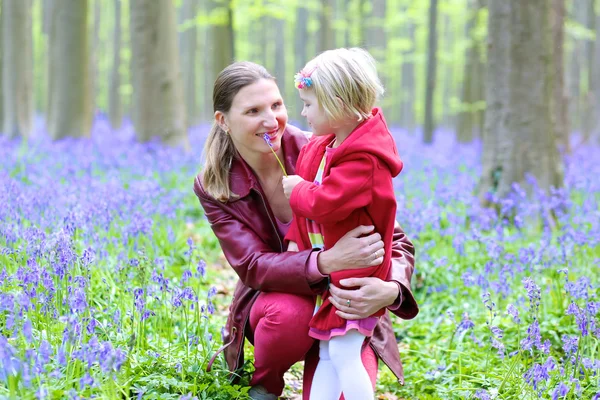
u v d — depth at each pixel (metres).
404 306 3.11
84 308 2.92
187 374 3.16
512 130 7.65
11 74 15.86
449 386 3.56
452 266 5.41
